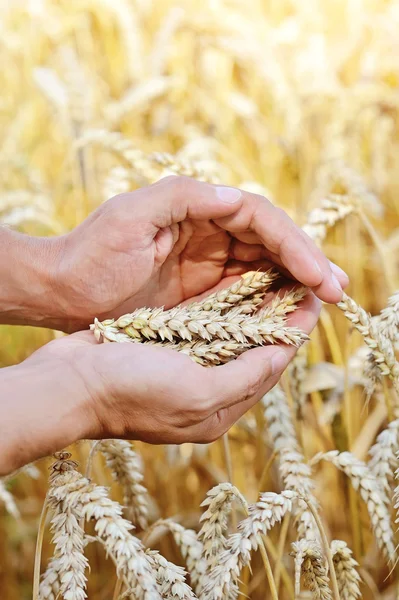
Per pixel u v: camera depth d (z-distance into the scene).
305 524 0.70
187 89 1.61
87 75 1.62
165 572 0.62
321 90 1.46
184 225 0.77
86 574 0.96
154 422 0.66
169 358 0.65
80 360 0.65
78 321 0.80
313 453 0.99
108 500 0.60
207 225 0.77
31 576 1.06
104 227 0.76
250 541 0.62
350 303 0.72
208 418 0.69
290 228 0.73
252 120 1.54
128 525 0.59
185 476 1.05
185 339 0.72
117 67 1.77
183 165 0.87
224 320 0.70
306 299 0.75
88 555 0.96
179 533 0.71
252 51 1.45
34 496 1.10
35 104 1.68
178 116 1.65
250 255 0.79
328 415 0.86
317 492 0.95
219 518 0.66
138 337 0.70
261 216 0.74
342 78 1.77
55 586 0.65
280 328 0.70
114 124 1.35
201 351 0.69
